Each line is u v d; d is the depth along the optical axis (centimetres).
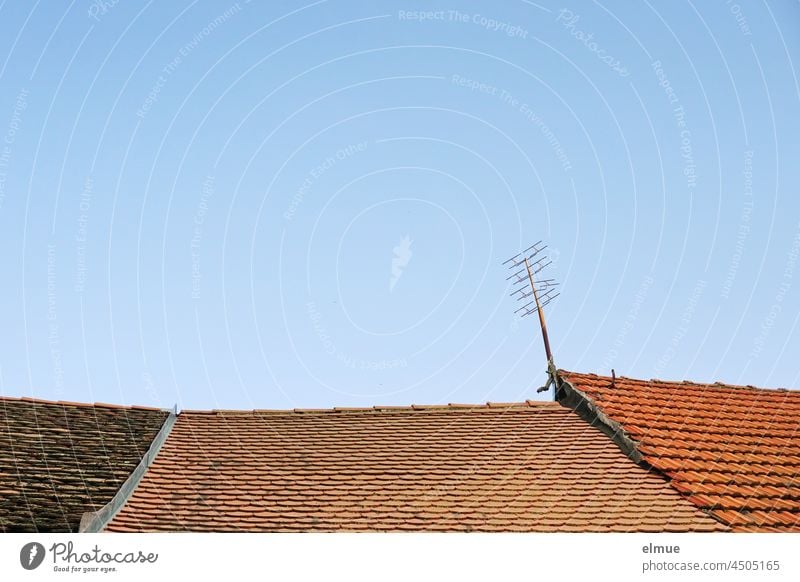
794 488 1227
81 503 1212
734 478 1224
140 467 1310
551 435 1350
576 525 1106
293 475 1295
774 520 1127
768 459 1311
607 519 1115
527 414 1427
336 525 1155
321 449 1369
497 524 1123
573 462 1264
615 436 1311
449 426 1415
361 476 1277
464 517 1148
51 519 1170
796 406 1527
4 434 1353
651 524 1097
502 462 1286
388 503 1199
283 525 1163
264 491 1253
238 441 1406
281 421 1471
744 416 1454
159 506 1227
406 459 1318
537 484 1216
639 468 1230
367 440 1389
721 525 1085
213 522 1183
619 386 1470
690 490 1158
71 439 1370
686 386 1526
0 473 1255
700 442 1326
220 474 1306
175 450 1382
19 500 1199
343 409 1490
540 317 1537
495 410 1448
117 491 1245
